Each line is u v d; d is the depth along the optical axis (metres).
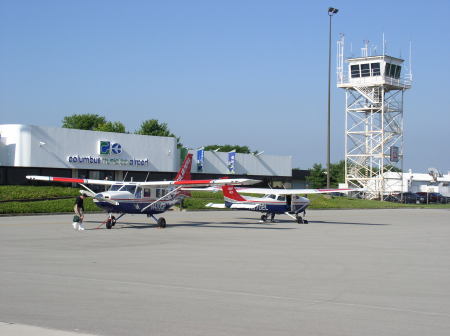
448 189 101.69
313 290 11.88
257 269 14.89
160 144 63.06
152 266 15.16
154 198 29.91
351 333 8.38
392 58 77.06
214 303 10.41
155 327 8.60
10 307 9.88
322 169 100.88
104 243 21.27
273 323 8.94
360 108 77.81
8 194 44.56
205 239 23.53
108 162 57.94
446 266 16.08
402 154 80.31
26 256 17.03
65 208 42.19
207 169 68.81
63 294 11.07
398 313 9.74
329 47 60.59
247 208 35.56
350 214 50.91
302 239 24.36
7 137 52.12
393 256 18.47
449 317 9.48
